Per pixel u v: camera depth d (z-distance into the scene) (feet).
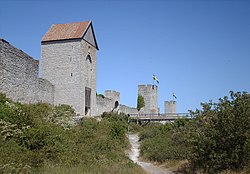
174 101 253.85
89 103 140.87
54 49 137.39
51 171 39.58
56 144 52.44
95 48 148.77
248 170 47.75
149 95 245.45
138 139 127.54
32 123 60.85
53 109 97.60
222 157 49.85
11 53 90.79
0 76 84.74
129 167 54.80
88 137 78.84
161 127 133.39
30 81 103.76
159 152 82.84
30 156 42.98
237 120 49.57
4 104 69.10
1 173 34.27
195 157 56.44
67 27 142.10
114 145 83.97
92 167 45.93
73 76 133.49
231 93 52.75
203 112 56.24
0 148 42.45
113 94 189.37
